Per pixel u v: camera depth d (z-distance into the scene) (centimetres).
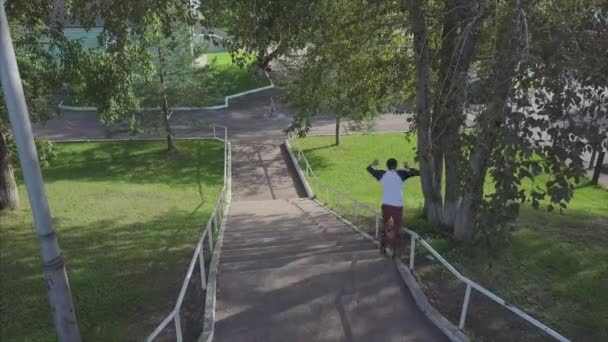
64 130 2702
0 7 502
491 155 442
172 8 1076
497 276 768
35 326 709
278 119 2992
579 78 436
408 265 796
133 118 2250
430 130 647
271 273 760
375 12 946
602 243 954
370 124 2383
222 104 3250
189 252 988
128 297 766
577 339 597
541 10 500
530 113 426
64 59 1347
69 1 1148
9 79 517
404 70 1067
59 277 595
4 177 1356
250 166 2284
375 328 627
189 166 2234
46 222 573
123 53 1173
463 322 604
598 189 1805
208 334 596
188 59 2212
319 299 688
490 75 463
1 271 920
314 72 1080
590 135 411
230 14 942
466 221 878
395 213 795
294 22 823
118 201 1596
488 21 612
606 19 480
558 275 781
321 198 1822
